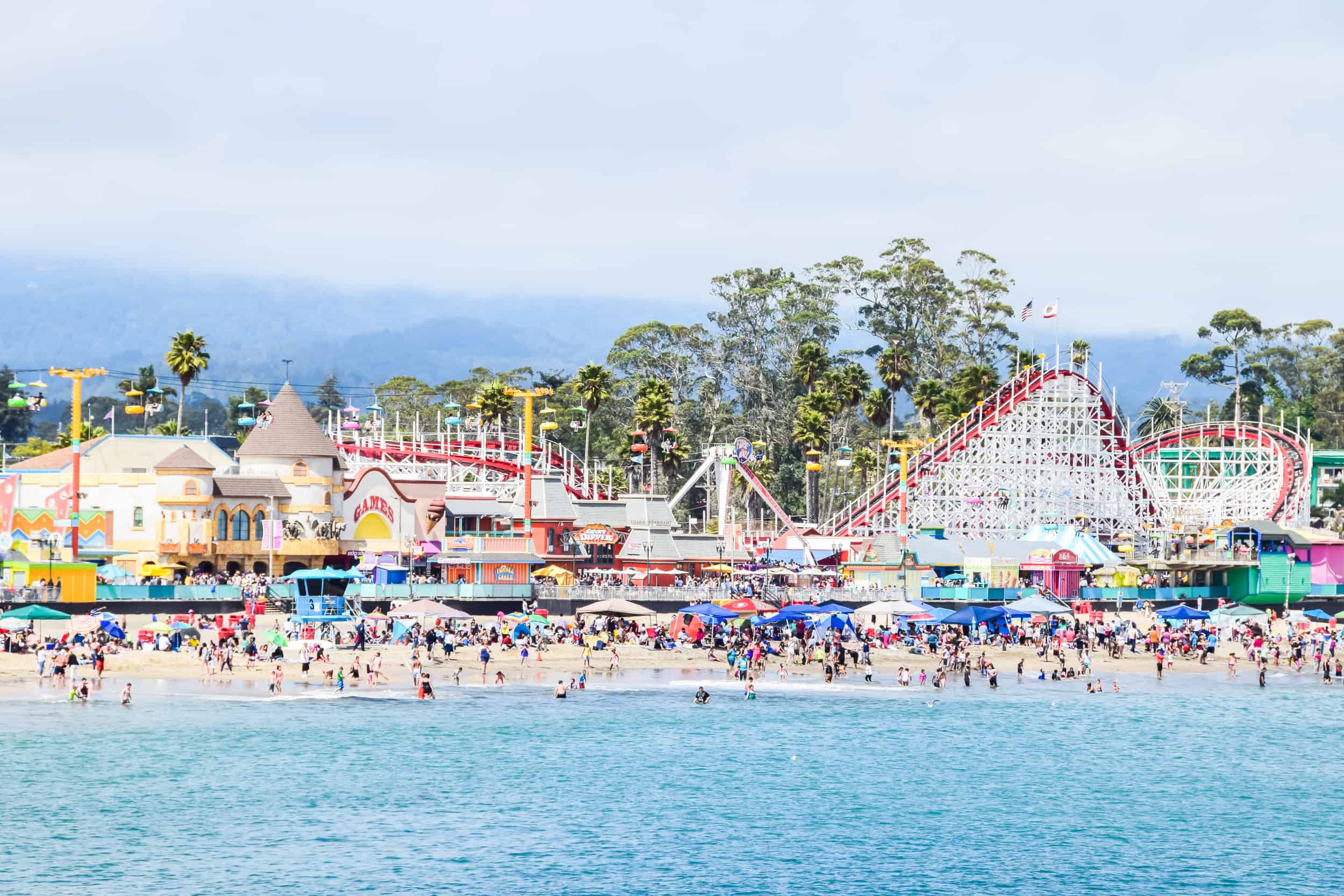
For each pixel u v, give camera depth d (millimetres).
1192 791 138625
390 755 142875
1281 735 170500
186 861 106000
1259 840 120188
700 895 101500
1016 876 108375
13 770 131125
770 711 176250
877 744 157875
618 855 111062
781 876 106625
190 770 133375
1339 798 136000
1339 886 107000
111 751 139500
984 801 132500
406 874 104625
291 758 139500
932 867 110250
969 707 184250
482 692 180250
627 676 198500
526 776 136375
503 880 103688
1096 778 143625
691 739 157000
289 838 112812
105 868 103812
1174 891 105562
